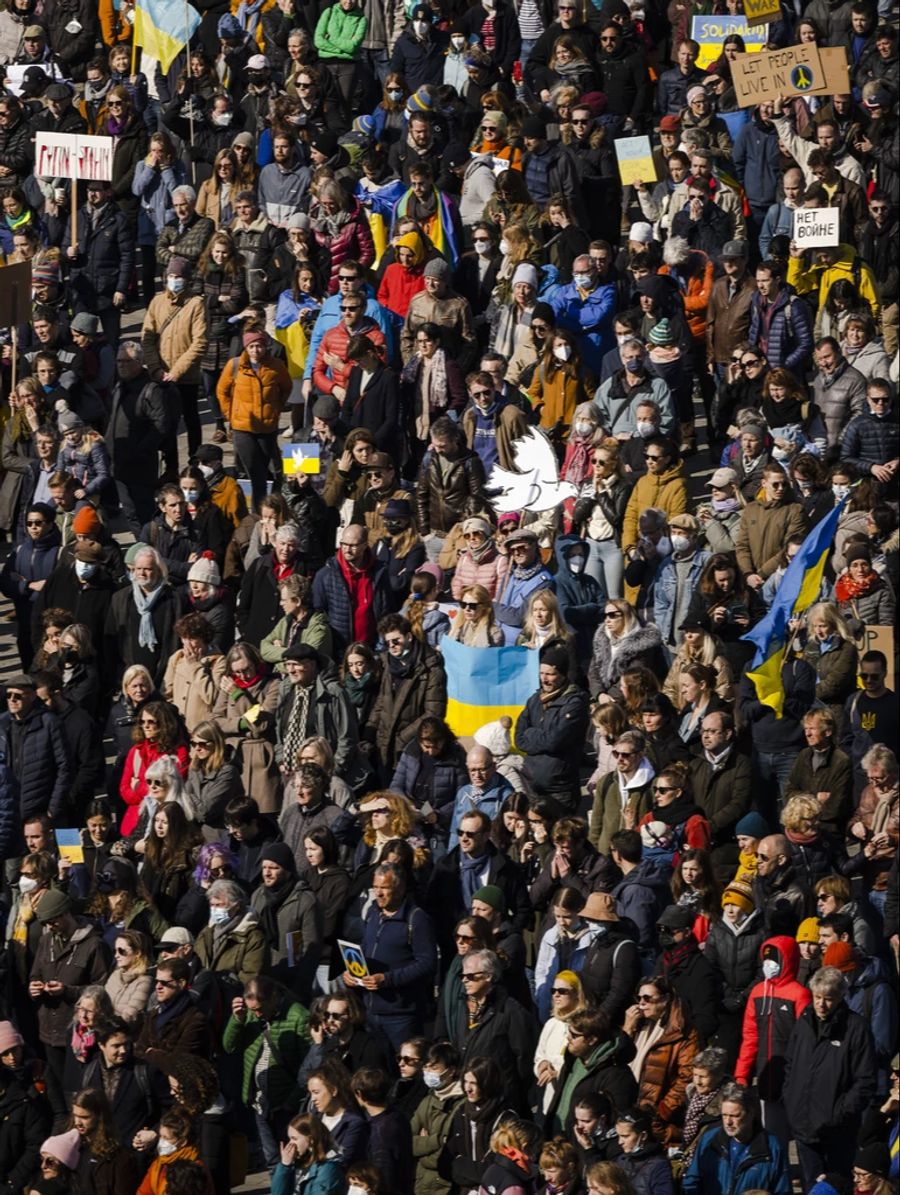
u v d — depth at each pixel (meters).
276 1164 59.66
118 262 97.50
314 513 78.00
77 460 83.38
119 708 73.75
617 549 75.94
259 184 97.38
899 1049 58.62
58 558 78.94
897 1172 55.22
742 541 74.56
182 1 108.69
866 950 58.84
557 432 83.50
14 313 84.00
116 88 101.94
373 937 61.03
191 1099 57.88
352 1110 56.00
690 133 96.50
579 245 88.44
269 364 85.56
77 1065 61.25
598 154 95.62
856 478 76.56
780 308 85.44
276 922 62.78
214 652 72.56
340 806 66.31
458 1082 57.03
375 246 96.12
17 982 64.88
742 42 102.69
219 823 68.38
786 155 95.69
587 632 74.38
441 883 62.62
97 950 63.75
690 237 93.19
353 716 69.56
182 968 60.28
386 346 86.00
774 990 57.38
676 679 68.62
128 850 68.00
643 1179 53.25
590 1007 56.00
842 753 65.44
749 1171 53.94
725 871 63.19
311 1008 60.78
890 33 103.56
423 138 97.25
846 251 89.81
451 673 69.88
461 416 81.38
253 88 105.38
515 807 63.03
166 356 89.75
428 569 74.62
